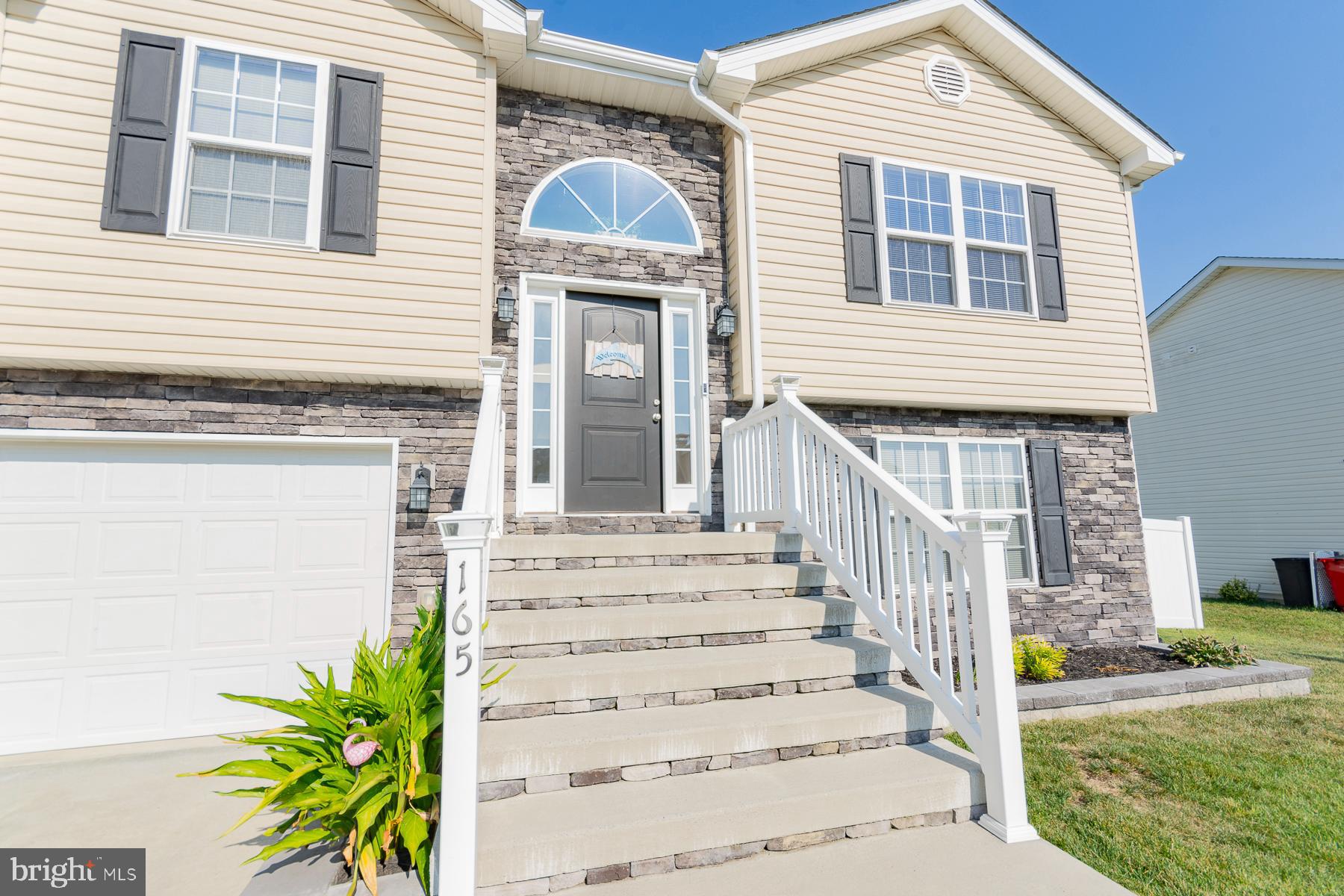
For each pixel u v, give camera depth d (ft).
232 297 14.03
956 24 20.53
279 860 8.10
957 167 20.34
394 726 7.61
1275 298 36.14
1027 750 11.61
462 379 15.10
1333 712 13.97
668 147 18.56
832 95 19.30
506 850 6.72
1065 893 6.68
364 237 14.94
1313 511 33.99
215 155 14.57
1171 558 23.18
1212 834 8.57
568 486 16.60
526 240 16.81
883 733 9.39
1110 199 22.18
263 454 14.94
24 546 13.52
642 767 8.32
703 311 17.93
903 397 18.69
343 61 15.40
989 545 8.57
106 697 13.62
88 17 13.98
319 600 14.90
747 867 7.23
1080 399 20.58
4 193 13.06
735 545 13.52
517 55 16.28
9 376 13.51
